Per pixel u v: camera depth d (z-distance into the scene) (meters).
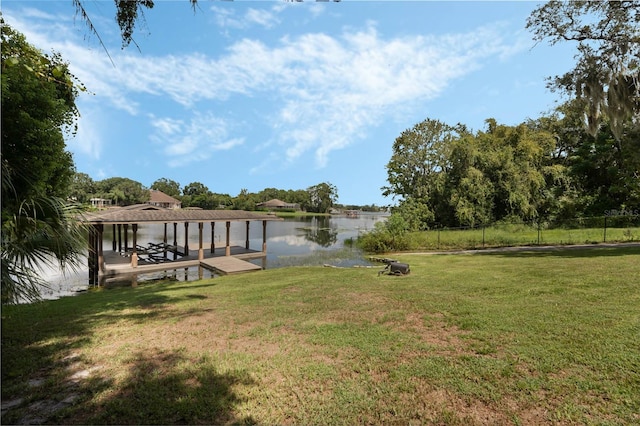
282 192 115.88
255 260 19.64
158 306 6.75
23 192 4.00
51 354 4.16
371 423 2.70
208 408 2.91
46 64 4.49
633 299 5.42
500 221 24.75
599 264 9.04
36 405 2.98
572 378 3.14
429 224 29.19
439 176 28.36
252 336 4.70
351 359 3.83
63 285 13.13
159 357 4.03
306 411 2.86
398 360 3.76
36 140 4.60
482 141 28.83
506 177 25.19
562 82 12.39
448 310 5.52
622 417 2.58
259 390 3.21
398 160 33.12
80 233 4.30
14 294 3.50
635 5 10.59
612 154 24.16
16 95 4.25
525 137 26.80
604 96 11.12
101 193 70.75
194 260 19.16
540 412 2.72
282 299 7.04
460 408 2.84
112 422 2.73
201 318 5.69
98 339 4.69
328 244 27.94
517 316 4.93
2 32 4.25
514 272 8.90
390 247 21.77
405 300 6.40
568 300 5.60
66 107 5.62
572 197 25.70
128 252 22.06
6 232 3.45
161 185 106.25
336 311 5.87
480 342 4.11
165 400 3.04
